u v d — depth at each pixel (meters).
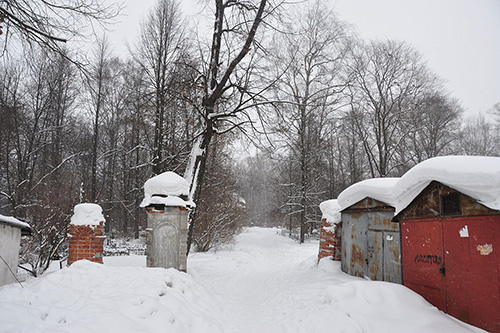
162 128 15.99
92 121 24.20
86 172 24.30
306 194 24.61
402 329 4.42
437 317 4.57
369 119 27.06
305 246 22.59
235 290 8.42
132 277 5.63
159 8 17.73
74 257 7.58
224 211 19.56
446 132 27.98
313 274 9.05
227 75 10.75
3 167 19.16
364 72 25.72
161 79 16.20
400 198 5.87
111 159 25.66
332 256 9.80
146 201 7.80
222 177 19.59
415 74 25.16
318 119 26.61
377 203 7.18
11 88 15.31
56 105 22.62
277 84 12.31
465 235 4.52
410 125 25.55
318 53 23.05
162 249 7.59
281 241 26.36
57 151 22.78
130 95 16.00
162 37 17.41
